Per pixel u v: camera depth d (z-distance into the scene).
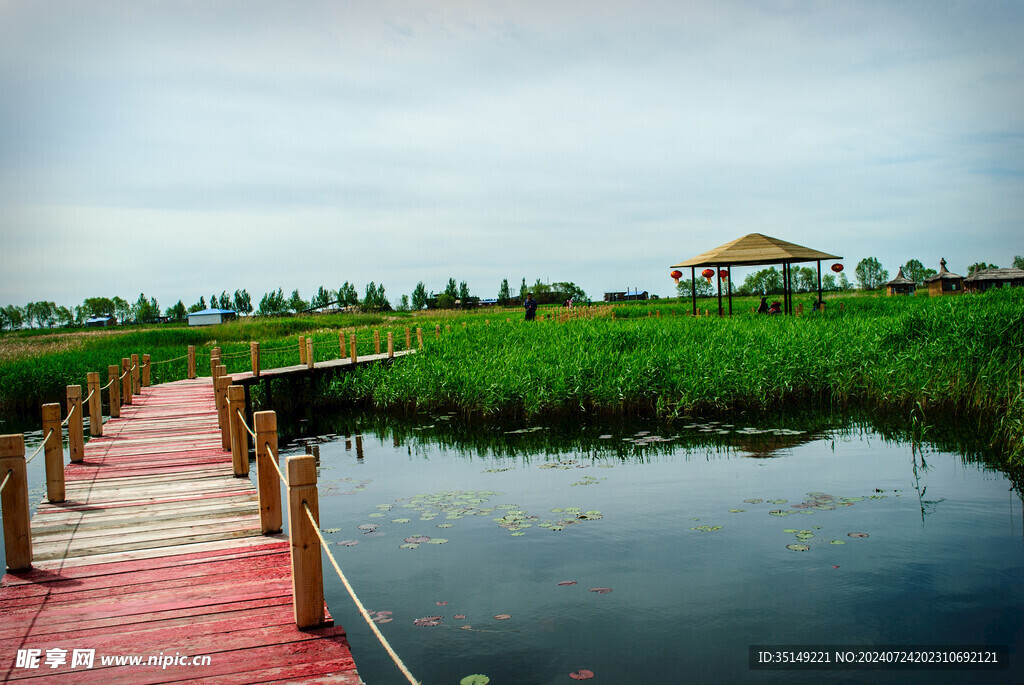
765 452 10.07
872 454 9.64
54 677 3.51
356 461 11.10
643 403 13.64
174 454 9.21
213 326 41.50
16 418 18.23
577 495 8.26
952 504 7.28
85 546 5.54
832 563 5.82
